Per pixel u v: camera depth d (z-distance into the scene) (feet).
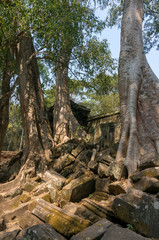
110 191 13.64
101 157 17.74
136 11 22.15
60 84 39.75
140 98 17.98
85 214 11.11
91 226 9.15
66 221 10.28
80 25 27.43
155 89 17.94
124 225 9.87
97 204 11.80
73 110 45.83
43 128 27.40
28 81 28.73
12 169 26.94
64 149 24.06
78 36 27.96
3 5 22.67
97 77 37.73
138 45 20.42
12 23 23.99
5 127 30.32
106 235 8.06
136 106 17.33
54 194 15.33
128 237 7.63
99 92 40.63
